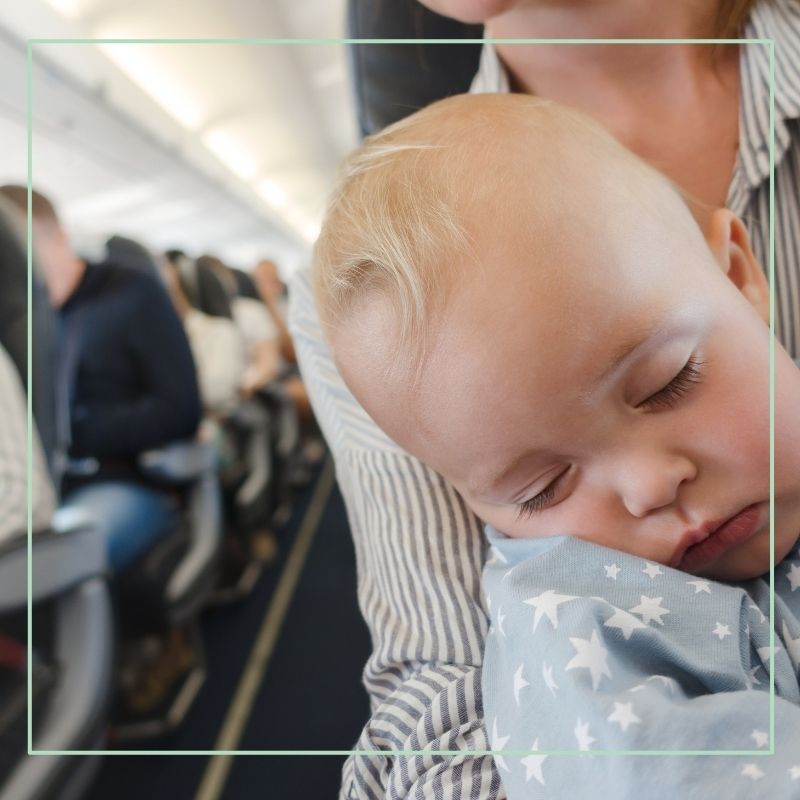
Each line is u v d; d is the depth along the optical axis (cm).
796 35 56
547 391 37
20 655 79
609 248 37
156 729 153
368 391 44
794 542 43
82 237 187
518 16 56
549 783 32
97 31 330
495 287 38
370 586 53
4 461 78
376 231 42
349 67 74
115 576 121
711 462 38
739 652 36
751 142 55
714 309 39
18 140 309
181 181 506
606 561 39
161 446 146
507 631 38
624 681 33
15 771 69
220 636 201
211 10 342
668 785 28
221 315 240
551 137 42
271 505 246
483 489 42
